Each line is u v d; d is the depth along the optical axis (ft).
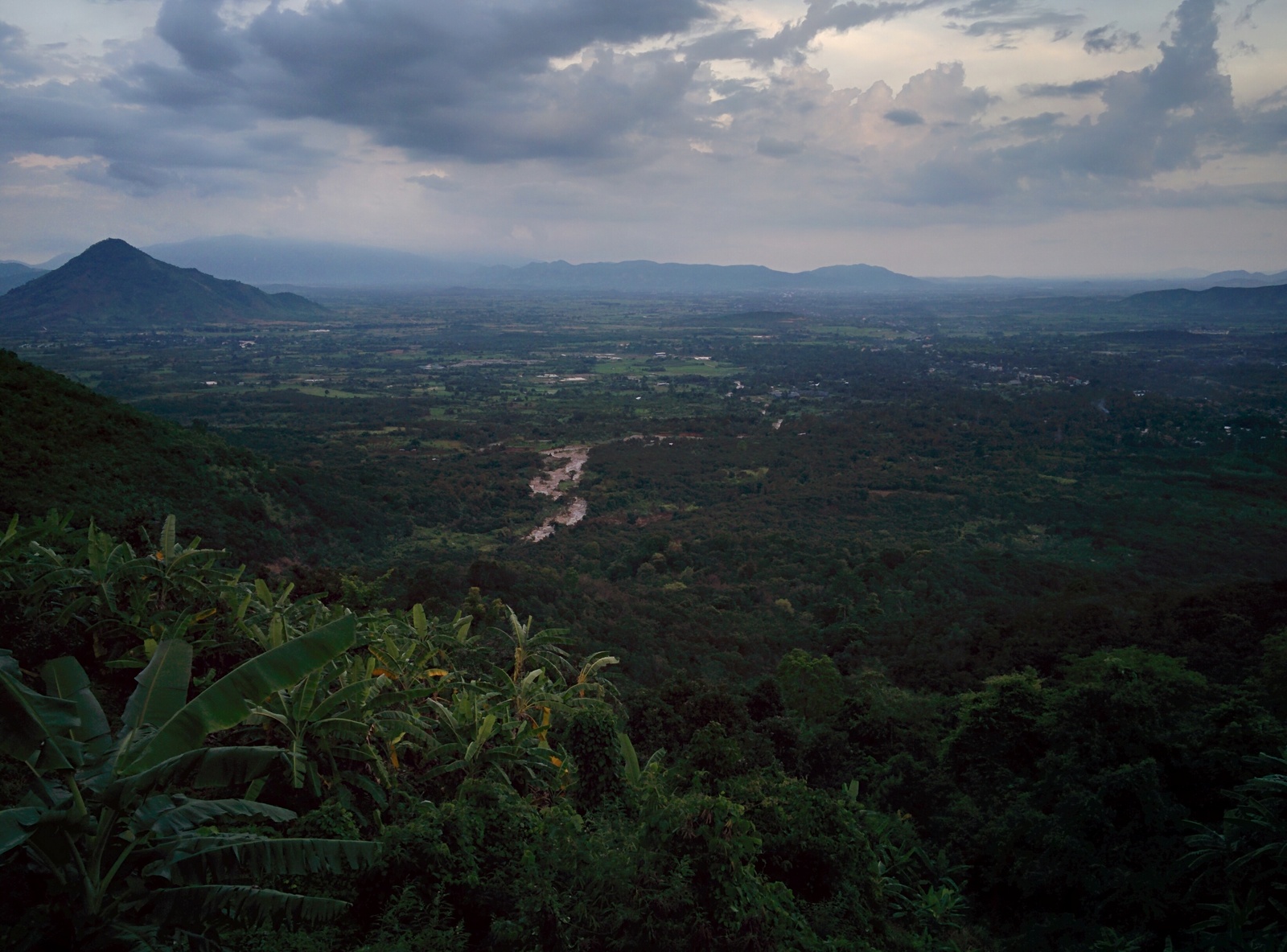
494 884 28.48
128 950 18.52
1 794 25.99
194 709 21.22
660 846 28.94
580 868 28.60
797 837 35.88
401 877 27.48
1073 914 45.62
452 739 41.27
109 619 43.47
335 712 35.68
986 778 62.64
